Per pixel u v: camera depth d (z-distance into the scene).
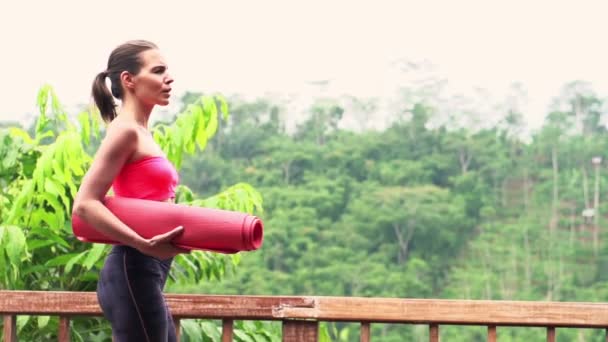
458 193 76.56
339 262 69.50
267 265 69.19
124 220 2.49
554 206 76.00
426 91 85.44
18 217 4.73
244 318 3.04
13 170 5.25
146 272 2.55
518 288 69.38
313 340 3.05
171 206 2.50
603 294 68.88
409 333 62.53
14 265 4.57
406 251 71.88
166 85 2.63
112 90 2.66
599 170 78.06
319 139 82.38
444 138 79.62
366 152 78.12
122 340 2.55
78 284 5.29
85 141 4.86
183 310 3.03
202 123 5.04
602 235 73.31
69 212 4.91
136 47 2.63
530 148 80.88
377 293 68.19
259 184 76.38
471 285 69.25
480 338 62.19
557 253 71.38
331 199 73.50
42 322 4.86
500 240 72.50
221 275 5.60
